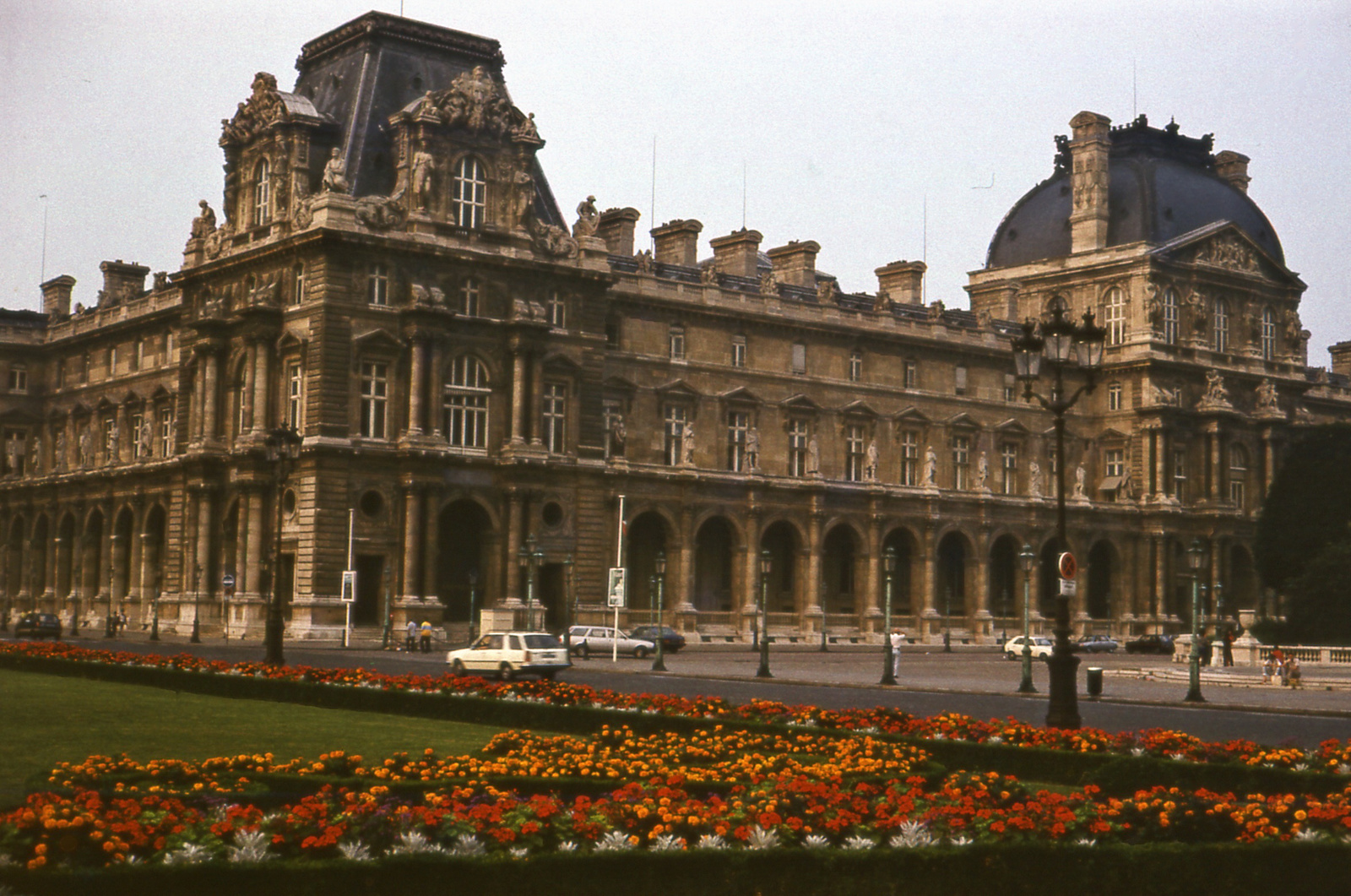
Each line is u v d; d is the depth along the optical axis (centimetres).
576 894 1928
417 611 10238
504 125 11112
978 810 2269
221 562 11206
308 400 10294
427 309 10425
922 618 13462
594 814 2164
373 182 10856
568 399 11238
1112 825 2250
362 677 5138
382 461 10375
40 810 1958
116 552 13038
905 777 2944
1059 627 3959
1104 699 6544
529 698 4553
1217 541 15012
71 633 12094
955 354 14412
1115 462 15188
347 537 10219
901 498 13412
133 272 15262
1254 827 2262
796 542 12888
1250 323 15862
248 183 11294
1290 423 15888
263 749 3500
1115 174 15912
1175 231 15512
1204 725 5272
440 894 1873
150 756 3297
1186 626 14888
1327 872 2208
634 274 12506
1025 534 14238
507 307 11019
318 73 11794
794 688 6906
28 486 14488
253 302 10650
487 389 10869
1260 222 16438
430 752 2912
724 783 2745
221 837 1966
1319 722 5528
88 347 14525
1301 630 11850
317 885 1825
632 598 12300
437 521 10469
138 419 13512
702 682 7175
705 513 12269
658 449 12488
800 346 13438
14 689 4991
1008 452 14688
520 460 10738
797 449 13275
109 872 1759
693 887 1980
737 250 13800
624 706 4312
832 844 2155
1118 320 15288
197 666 5681
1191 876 2159
